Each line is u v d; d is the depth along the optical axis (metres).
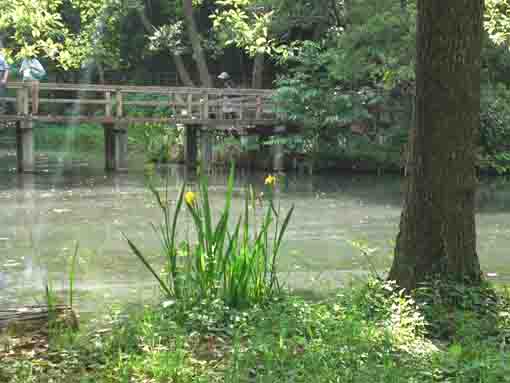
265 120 23.30
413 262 6.08
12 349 4.65
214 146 25.34
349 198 16.08
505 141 22.22
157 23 34.97
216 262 5.92
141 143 21.84
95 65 29.23
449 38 5.86
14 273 8.19
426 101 5.98
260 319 5.22
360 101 22.70
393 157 22.95
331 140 23.45
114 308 5.78
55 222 12.09
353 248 10.03
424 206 6.05
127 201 14.91
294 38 30.41
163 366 4.29
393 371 4.22
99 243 10.28
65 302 6.80
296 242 10.47
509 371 4.27
